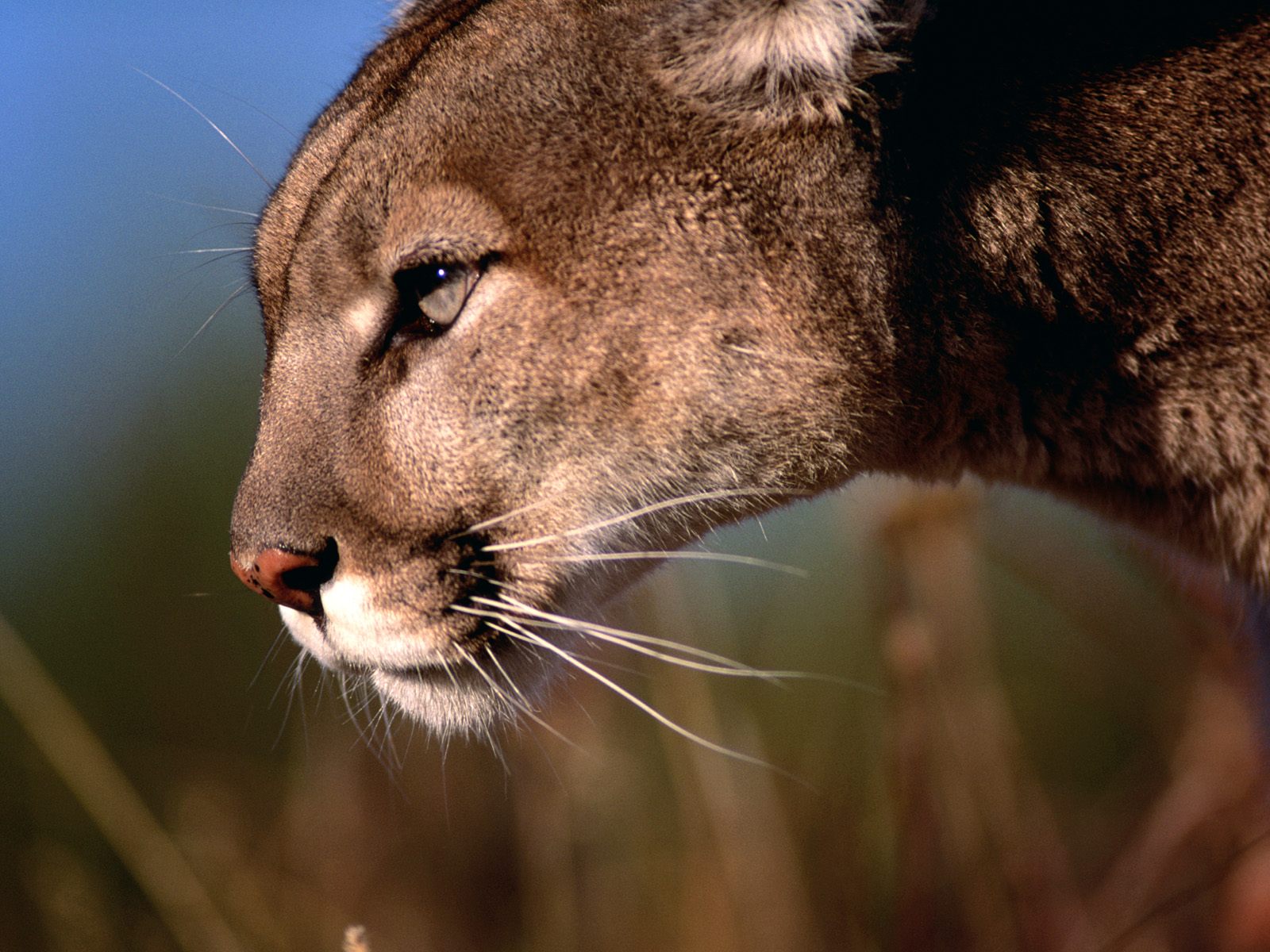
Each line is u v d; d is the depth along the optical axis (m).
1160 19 6.23
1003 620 11.68
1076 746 11.04
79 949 8.40
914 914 8.00
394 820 9.38
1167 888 8.55
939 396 6.38
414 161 6.12
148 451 13.23
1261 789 7.66
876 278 6.08
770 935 8.10
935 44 6.12
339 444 6.22
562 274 6.02
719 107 6.04
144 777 10.64
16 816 10.56
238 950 7.80
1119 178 6.13
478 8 6.61
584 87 6.12
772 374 6.11
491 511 6.18
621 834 8.90
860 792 9.32
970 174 6.12
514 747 9.03
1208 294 6.14
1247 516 6.46
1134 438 6.41
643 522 6.30
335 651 6.45
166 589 12.23
